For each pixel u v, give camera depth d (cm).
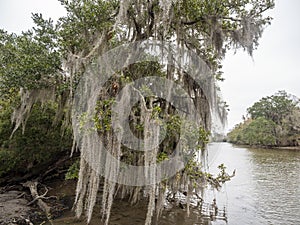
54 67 834
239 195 1277
